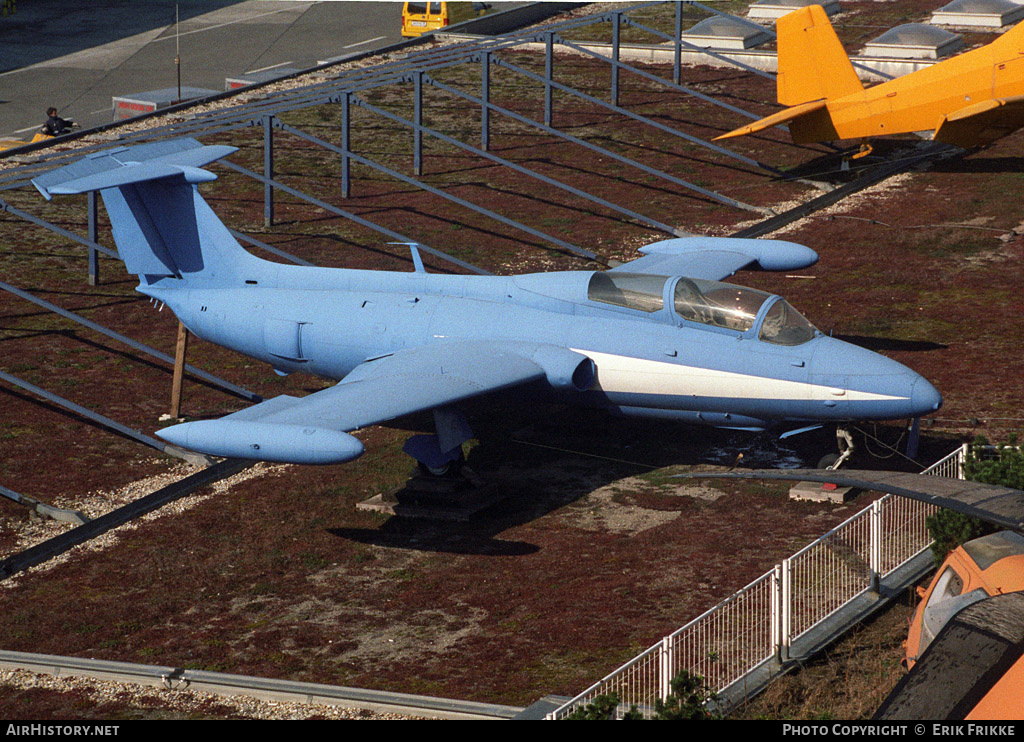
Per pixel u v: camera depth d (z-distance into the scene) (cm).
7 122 18212
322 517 7256
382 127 17250
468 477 7381
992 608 2797
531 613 5931
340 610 6116
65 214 13812
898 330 9812
